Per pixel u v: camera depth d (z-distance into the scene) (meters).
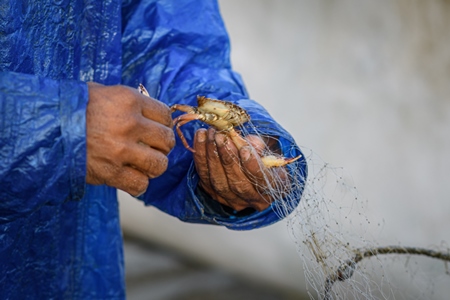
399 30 5.73
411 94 5.60
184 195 1.84
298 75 5.41
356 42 5.57
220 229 4.79
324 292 1.66
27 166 1.40
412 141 5.48
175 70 2.05
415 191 5.30
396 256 2.18
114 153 1.44
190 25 2.14
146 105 1.50
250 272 4.60
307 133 5.29
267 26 5.42
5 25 1.66
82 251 2.04
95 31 1.91
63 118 1.41
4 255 1.80
